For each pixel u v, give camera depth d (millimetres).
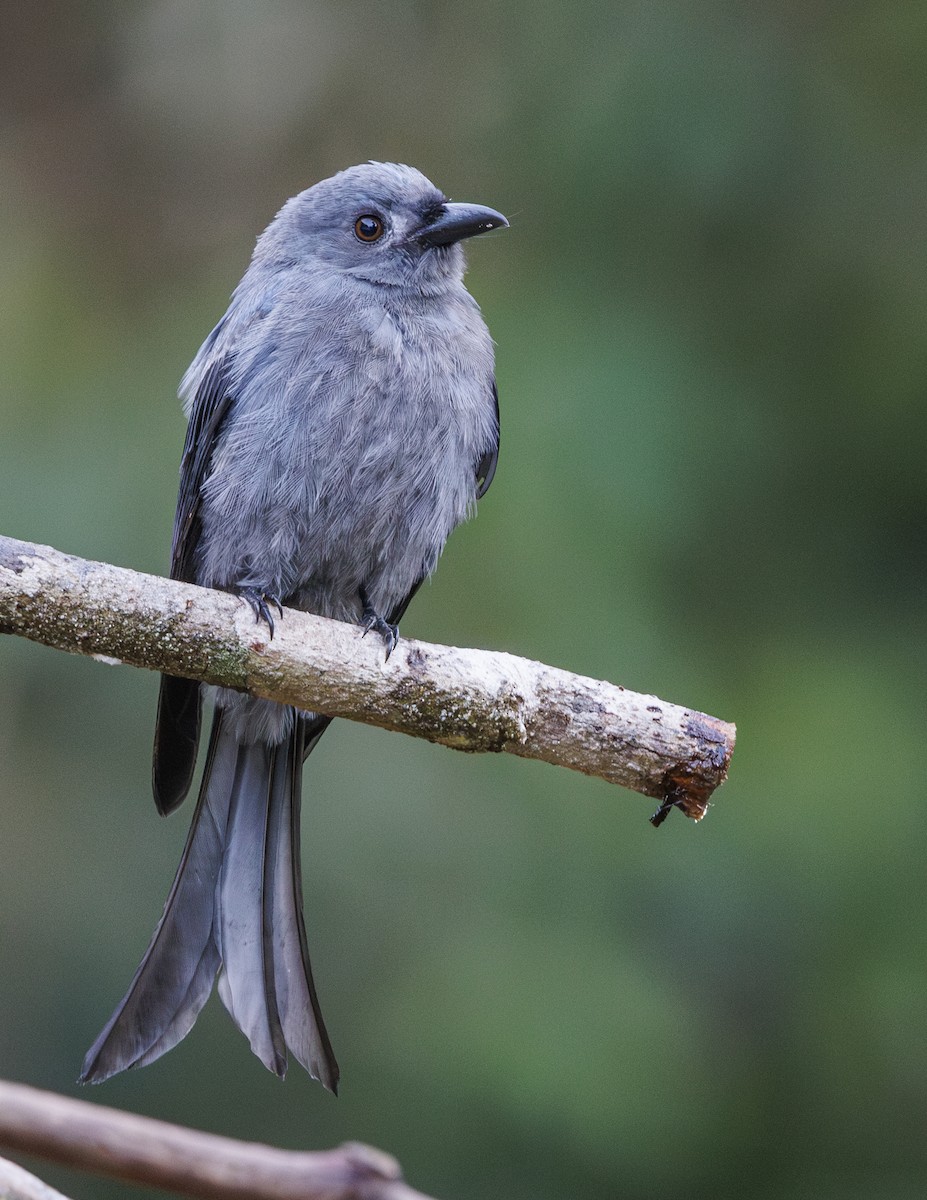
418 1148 10992
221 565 8664
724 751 6781
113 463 12633
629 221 13312
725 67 13430
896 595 12812
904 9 13430
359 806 11961
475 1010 11117
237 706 8195
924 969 11281
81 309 14109
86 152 15047
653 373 12758
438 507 8680
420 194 9062
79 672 12320
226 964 7648
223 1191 6062
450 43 14719
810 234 13219
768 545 12742
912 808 11555
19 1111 6020
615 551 12211
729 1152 11055
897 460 12992
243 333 8789
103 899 11922
